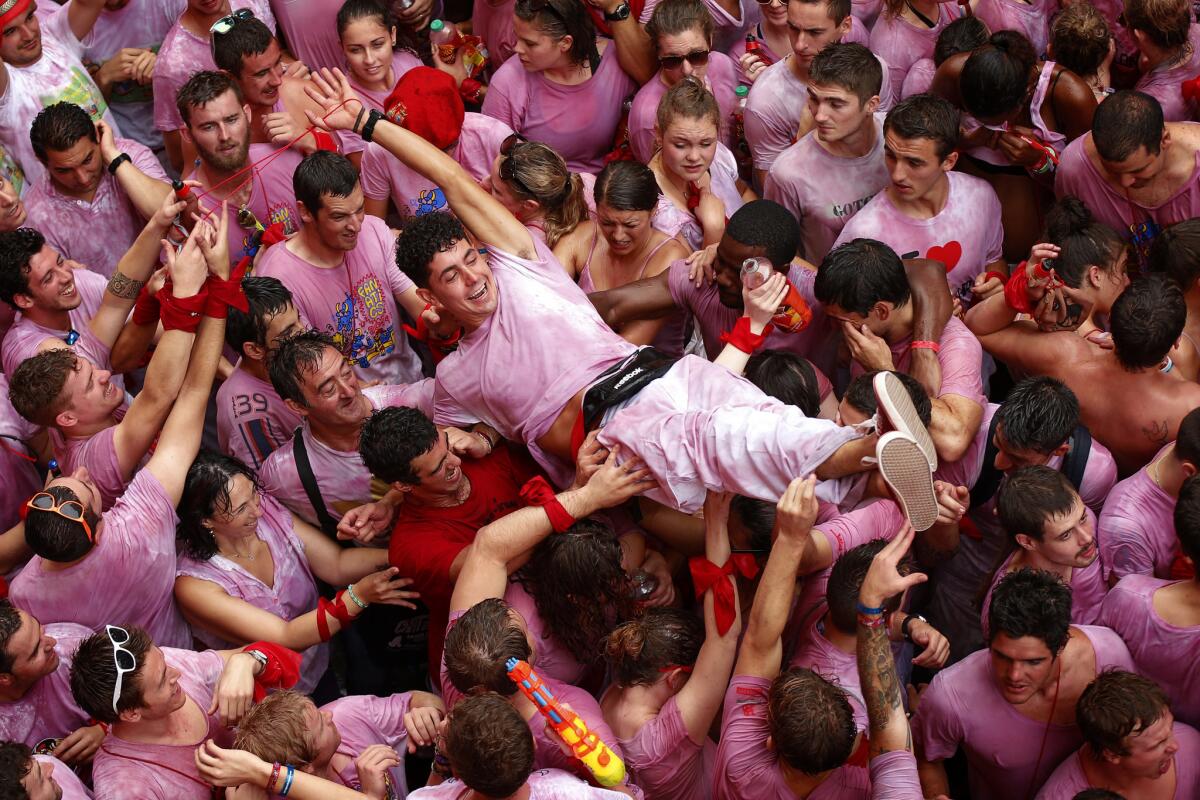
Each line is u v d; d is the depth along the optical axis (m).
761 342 4.65
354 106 4.65
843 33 5.77
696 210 5.54
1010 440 4.33
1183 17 5.68
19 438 5.05
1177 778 3.91
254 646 4.23
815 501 3.70
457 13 7.85
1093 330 4.97
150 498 4.40
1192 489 3.98
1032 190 5.71
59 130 5.26
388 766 3.93
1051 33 6.00
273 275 5.23
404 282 5.44
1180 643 4.02
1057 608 3.76
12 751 3.61
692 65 5.91
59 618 4.34
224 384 5.04
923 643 4.18
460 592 4.13
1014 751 4.09
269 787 3.74
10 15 5.64
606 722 4.05
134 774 3.88
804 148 5.50
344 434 4.68
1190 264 4.90
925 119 4.92
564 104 6.27
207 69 6.14
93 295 5.30
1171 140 5.27
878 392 3.50
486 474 4.50
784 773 3.76
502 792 3.46
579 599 4.11
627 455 4.11
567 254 5.27
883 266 4.54
